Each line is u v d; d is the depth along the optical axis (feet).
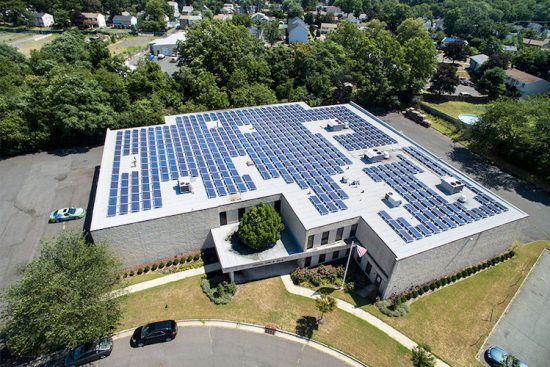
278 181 147.54
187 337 111.04
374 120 208.54
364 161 166.09
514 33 553.23
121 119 213.46
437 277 132.46
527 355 110.32
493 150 220.64
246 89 257.75
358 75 278.05
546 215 172.76
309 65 287.69
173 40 392.06
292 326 115.24
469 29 517.55
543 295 131.03
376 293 126.31
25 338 91.35
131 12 609.42
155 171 150.00
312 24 606.96
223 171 151.53
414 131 256.52
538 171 193.98
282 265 137.69
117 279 114.42
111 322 101.96
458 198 143.23
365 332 114.32
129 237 124.26
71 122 197.06
